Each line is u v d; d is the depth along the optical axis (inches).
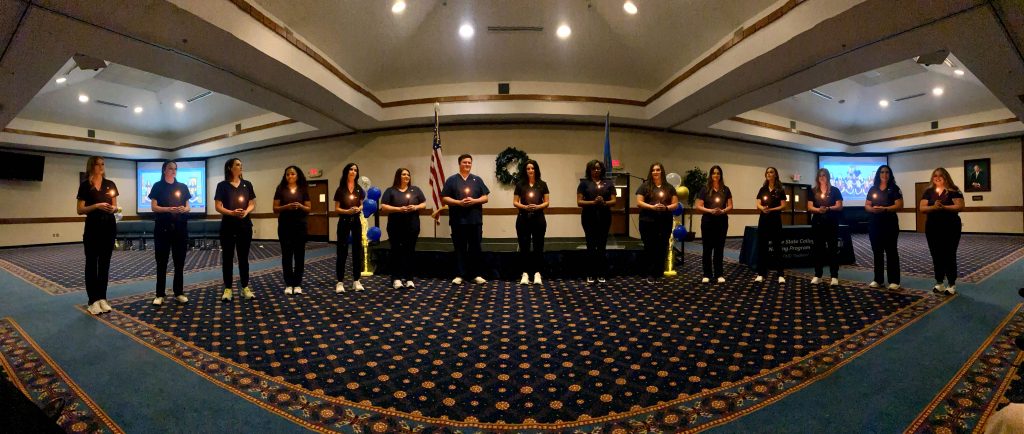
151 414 83.1
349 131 454.9
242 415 82.8
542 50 363.9
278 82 290.2
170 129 575.8
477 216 225.1
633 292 196.7
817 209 210.4
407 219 213.0
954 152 561.6
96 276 165.8
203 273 270.1
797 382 95.7
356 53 331.3
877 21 196.9
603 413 82.8
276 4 247.6
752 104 354.0
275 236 530.0
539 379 99.5
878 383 94.2
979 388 90.3
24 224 511.8
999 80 232.8
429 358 113.8
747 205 531.2
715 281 220.1
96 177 165.9
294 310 167.0
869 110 555.5
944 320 142.5
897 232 195.2
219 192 184.1
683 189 263.3
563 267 236.5
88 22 190.9
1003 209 524.1
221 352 119.0
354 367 107.7
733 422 78.6
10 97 252.1
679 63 342.0
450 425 78.7
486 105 393.4
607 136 286.5
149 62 247.0
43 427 42.1
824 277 234.5
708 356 113.3
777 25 229.1
